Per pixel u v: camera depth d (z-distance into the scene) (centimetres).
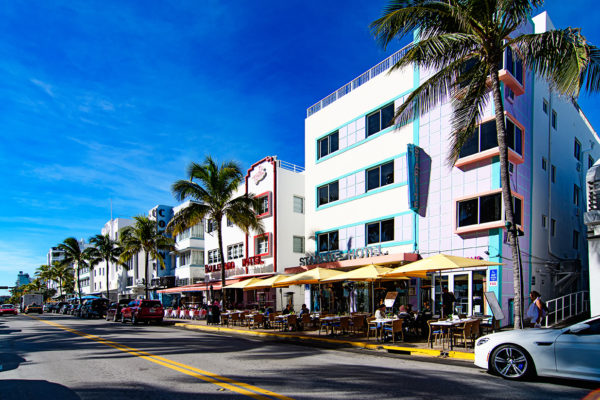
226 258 3494
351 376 839
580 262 1928
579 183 2328
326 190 2472
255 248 3033
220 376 843
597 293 1261
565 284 1880
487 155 1582
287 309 2002
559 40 1008
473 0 1095
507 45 1132
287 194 2934
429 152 1845
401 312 1441
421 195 1856
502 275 1526
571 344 725
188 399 657
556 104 2109
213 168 2488
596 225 1282
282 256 2816
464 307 1619
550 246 1866
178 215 2453
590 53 991
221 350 1280
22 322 3195
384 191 2056
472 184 1656
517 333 812
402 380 796
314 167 2564
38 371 950
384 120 2116
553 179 2008
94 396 691
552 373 739
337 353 1212
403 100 2002
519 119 1711
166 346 1395
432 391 702
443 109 1802
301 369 927
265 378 821
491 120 1600
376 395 674
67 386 775
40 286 10994
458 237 1684
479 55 1259
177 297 4328
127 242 4050
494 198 1575
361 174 2211
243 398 659
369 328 1492
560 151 2111
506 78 1589
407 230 1911
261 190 3005
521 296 1062
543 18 1942
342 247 2289
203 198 2478
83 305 4066
